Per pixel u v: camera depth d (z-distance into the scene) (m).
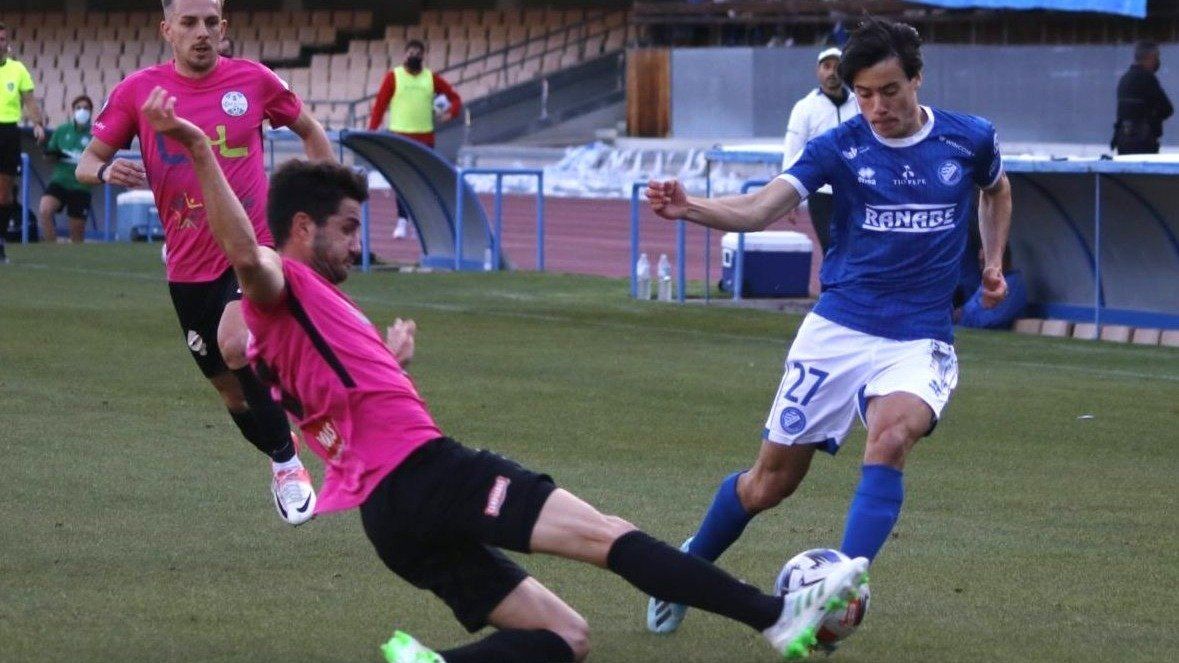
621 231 70.25
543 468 23.02
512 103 105.06
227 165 20.09
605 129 104.88
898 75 14.89
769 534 19.27
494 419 26.81
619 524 12.67
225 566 17.48
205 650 14.52
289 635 15.03
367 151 51.56
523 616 12.91
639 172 92.00
